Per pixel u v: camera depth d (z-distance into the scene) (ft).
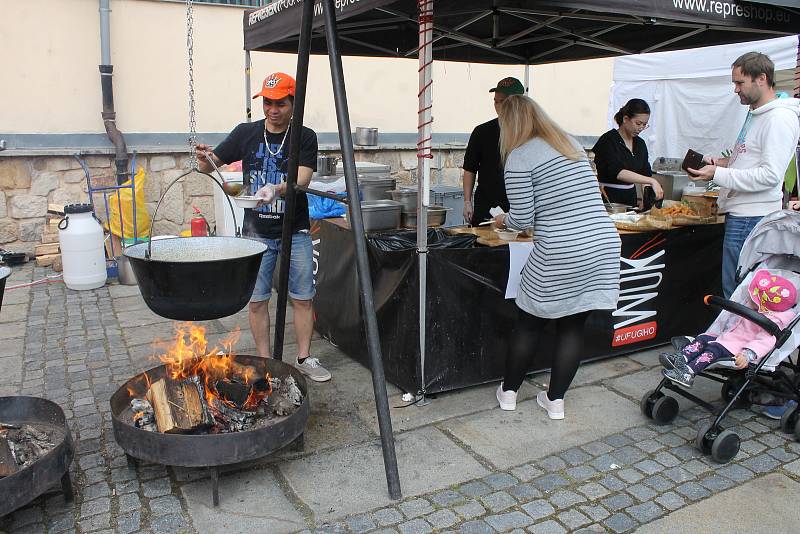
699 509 8.76
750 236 11.24
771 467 9.87
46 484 7.75
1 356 14.06
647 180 15.67
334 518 8.47
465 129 30.22
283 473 9.50
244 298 8.88
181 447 8.28
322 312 15.15
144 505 8.63
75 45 22.31
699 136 24.91
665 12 10.78
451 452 10.17
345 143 8.91
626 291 13.70
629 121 16.26
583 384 12.85
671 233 13.93
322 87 26.71
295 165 10.64
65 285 19.75
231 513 8.52
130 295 18.93
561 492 9.12
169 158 24.32
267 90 11.16
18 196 22.21
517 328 11.31
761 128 11.99
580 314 10.79
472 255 11.71
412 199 13.48
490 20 15.81
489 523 8.40
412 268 11.50
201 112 24.75
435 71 28.86
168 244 9.62
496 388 12.60
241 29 24.88
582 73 32.55
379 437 10.60
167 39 23.72
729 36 15.70
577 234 10.01
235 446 8.37
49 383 12.65
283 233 11.18
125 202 20.44
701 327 15.17
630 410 11.73
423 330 11.55
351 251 13.42
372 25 15.96
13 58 21.54
